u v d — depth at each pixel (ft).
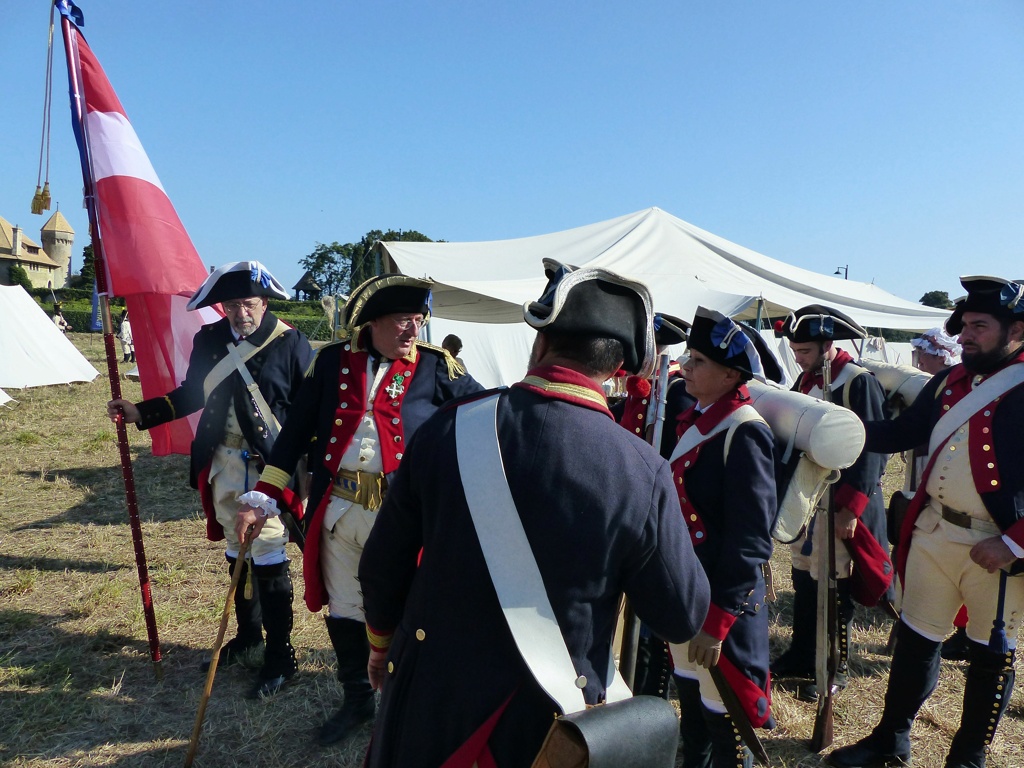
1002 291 8.41
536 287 24.21
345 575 9.52
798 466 8.00
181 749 9.76
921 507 9.49
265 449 11.07
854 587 11.55
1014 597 8.95
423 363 9.57
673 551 4.70
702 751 8.50
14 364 43.47
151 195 12.14
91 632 12.81
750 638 7.66
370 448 9.09
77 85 11.78
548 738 4.22
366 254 29.12
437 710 4.60
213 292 10.89
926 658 9.42
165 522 19.49
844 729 10.73
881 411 11.43
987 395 8.80
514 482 4.48
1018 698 11.79
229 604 9.19
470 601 4.55
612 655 5.00
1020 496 8.50
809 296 29.22
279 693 11.11
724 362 7.30
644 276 26.07
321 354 9.56
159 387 14.19
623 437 4.70
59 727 10.14
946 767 9.48
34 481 23.52
